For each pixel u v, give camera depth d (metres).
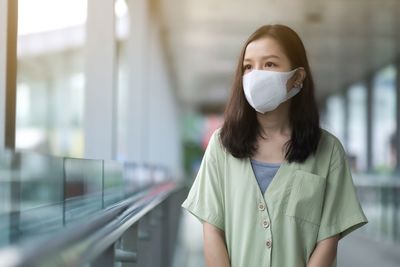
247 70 1.66
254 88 1.57
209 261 1.58
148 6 7.89
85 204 1.99
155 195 3.49
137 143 6.77
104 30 4.24
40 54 13.23
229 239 1.59
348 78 15.60
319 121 1.63
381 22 9.67
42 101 15.93
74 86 15.47
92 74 4.24
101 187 2.31
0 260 0.78
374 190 7.84
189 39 11.52
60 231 1.15
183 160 29.00
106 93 4.23
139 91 6.79
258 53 1.62
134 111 6.78
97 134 4.23
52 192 1.59
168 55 13.35
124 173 3.25
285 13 9.27
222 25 10.23
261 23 9.97
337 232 1.56
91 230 1.24
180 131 26.59
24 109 15.75
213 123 28.91
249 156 1.61
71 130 15.91
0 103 2.06
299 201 1.54
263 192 1.57
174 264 6.05
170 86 16.03
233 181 1.60
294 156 1.56
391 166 11.73
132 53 6.75
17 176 1.36
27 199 1.42
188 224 11.09
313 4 8.66
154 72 9.52
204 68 15.27
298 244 1.53
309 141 1.58
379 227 7.46
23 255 0.82
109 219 1.57
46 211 1.48
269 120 1.63
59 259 0.91
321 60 13.30
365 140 14.02
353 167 14.91
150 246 3.60
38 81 15.49
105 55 4.23
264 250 1.54
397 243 6.46
